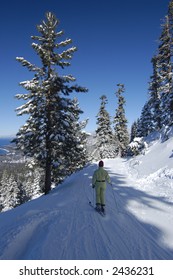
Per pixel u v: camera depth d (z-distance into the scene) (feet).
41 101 62.44
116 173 73.82
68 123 63.05
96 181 30.99
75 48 62.95
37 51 61.41
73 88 63.21
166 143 76.28
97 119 169.17
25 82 60.59
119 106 179.63
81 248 19.67
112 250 19.54
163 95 94.53
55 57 62.69
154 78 121.70
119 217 28.55
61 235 22.17
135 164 83.46
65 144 62.69
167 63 92.79
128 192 43.83
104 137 166.61
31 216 29.14
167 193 39.29
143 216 29.17
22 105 61.36
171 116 90.58
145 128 161.99
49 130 61.93
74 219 27.35
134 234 23.21
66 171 71.41
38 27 63.21
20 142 62.28
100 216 28.68
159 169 57.16
